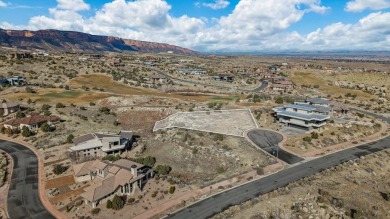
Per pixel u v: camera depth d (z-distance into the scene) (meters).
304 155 86.06
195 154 88.94
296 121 108.12
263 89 198.50
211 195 65.38
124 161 78.06
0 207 61.84
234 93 182.12
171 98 152.50
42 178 75.06
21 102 138.62
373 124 113.25
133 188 67.38
